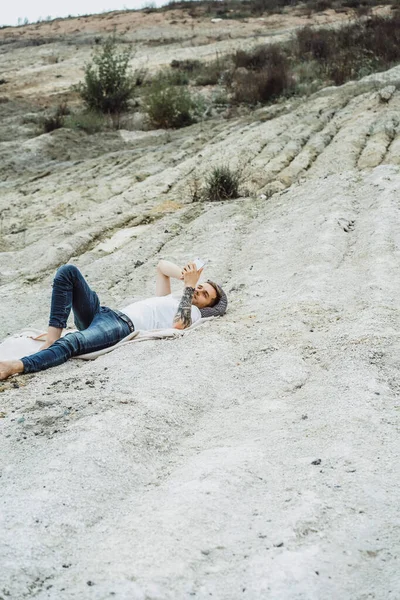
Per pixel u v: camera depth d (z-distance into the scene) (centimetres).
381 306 555
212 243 909
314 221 867
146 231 1046
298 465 335
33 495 314
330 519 291
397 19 2403
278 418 396
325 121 1538
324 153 1264
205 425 406
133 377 464
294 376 453
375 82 1753
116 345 536
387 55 2111
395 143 1199
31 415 406
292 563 265
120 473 341
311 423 379
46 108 2308
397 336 482
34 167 1703
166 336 542
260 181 1198
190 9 4006
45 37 3709
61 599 252
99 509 313
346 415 377
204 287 604
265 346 508
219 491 312
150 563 267
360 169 1107
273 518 294
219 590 256
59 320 536
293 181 1174
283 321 554
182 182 1268
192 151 1546
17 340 550
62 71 2858
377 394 401
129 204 1198
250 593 254
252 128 1614
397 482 312
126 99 2214
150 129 2023
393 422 369
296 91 2045
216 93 2216
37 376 496
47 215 1229
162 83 2175
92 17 4175
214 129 1744
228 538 283
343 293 614
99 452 351
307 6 3756
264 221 980
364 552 272
